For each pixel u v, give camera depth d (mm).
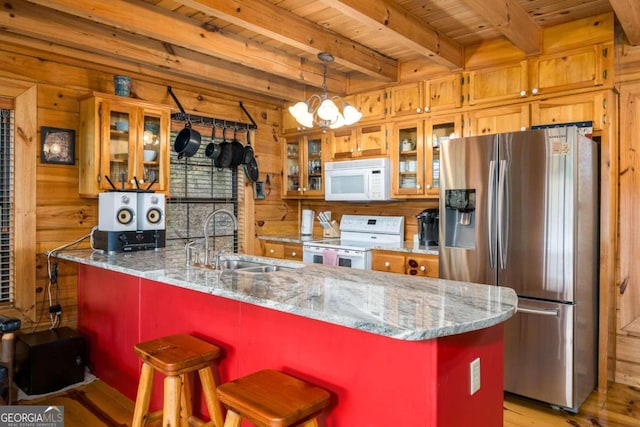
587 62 2969
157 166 3465
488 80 3398
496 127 3365
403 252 3561
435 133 3756
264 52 3438
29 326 3092
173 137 3939
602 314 2955
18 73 3031
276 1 2723
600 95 2920
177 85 3898
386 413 1451
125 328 2727
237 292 1732
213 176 4285
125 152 3277
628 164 3053
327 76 4020
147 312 2545
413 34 2916
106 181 3176
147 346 1975
